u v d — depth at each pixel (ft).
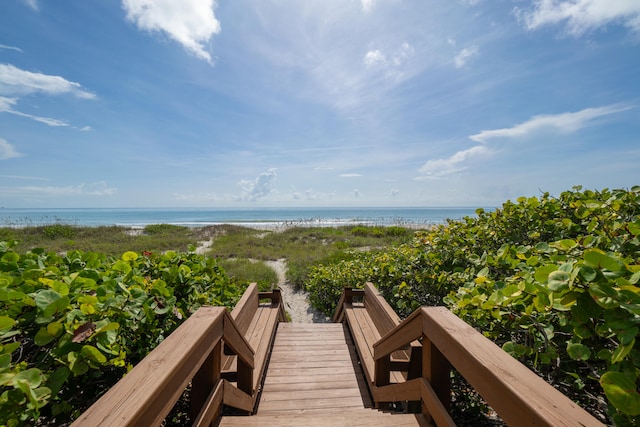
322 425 5.63
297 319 22.43
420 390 5.27
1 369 3.66
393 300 13.26
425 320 5.03
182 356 3.61
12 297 4.59
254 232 79.77
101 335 4.66
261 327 12.48
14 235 55.31
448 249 10.41
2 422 3.43
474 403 7.37
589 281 3.37
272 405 8.78
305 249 49.21
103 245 50.93
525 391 2.76
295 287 29.81
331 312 22.53
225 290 11.28
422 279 10.27
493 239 9.98
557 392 2.72
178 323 7.56
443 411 4.36
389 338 6.96
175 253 9.74
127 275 7.00
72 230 64.80
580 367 5.16
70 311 4.73
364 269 20.68
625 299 3.05
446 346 4.20
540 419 2.46
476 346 3.67
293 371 10.78
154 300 6.73
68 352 4.37
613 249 5.65
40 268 6.46
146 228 80.38
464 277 7.93
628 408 2.54
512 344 4.74
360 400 9.07
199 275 9.68
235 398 6.27
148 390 2.90
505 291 4.66
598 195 9.14
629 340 2.91
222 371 7.61
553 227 9.07
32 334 5.12
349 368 11.06
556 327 5.16
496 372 3.09
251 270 33.01
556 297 3.85
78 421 2.48
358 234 68.08
